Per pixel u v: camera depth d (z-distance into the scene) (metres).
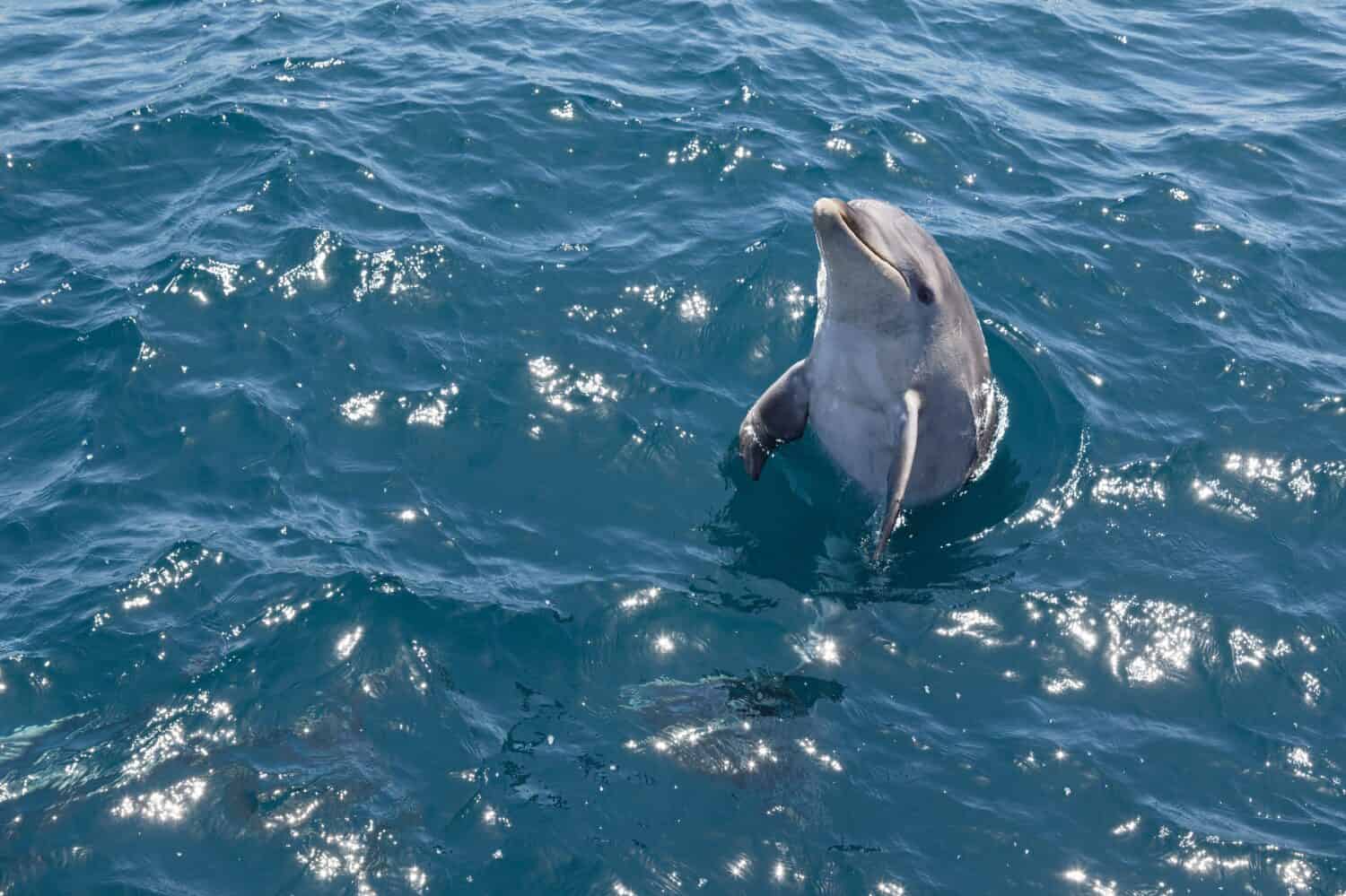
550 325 15.05
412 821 9.52
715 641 11.45
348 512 12.49
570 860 9.27
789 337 15.15
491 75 20.69
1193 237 17.78
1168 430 14.17
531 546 12.30
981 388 13.47
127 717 10.30
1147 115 21.77
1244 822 9.87
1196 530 12.88
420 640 11.12
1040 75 23.05
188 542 11.98
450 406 13.85
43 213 16.86
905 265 12.48
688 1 24.14
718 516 12.88
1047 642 11.60
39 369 14.22
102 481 12.75
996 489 13.55
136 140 18.50
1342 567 12.43
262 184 17.34
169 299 15.17
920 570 12.51
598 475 13.21
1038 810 9.92
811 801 9.89
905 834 9.66
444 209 17.03
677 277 15.87
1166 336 15.72
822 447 13.62
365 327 14.87
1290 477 13.48
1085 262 17.02
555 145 18.70
